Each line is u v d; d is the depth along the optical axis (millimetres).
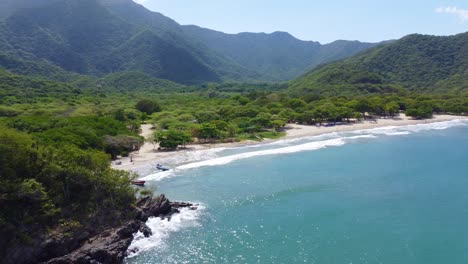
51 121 89938
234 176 73688
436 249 45375
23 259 38250
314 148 100438
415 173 76750
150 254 43594
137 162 82312
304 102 165500
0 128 49438
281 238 47906
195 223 51844
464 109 163500
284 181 70750
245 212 55875
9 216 39500
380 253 44375
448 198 62250
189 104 182875
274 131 122625
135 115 148125
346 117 146250
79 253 40188
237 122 128250
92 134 79000
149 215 52469
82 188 47406
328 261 42594
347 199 61594
